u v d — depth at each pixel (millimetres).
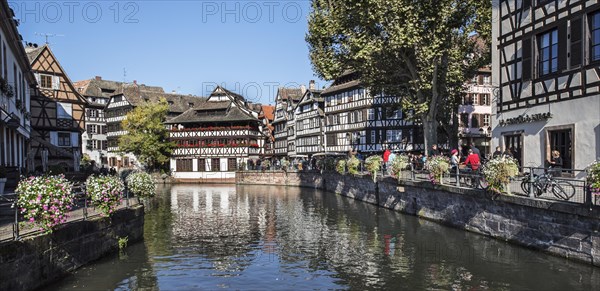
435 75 24859
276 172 54406
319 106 60812
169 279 11930
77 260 11977
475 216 16891
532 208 13492
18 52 23938
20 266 9398
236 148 62312
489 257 13320
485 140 48250
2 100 19328
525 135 18594
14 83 23609
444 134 43688
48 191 10375
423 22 23266
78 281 11164
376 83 28312
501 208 15141
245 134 62250
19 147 25828
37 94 39750
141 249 15266
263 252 15172
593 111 14906
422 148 47594
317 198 34344
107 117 74438
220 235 18391
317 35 26266
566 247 12148
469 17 24422
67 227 11438
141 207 16625
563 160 16562
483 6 23609
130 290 10898
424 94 27844
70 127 42031
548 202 12477
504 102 20062
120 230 14773
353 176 32844
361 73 28859
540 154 17672
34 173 21312
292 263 13711
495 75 20797
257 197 36469
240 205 30188
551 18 16781
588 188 11141
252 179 56844
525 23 18422
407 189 23344
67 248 11453
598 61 14719
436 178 19500
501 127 20391
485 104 48469
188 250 15453
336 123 56531
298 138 66500
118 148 69000
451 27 24219
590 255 11312
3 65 20078
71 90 43125
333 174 39469
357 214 24062
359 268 13000
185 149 64125
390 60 26000
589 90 15070
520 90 18859
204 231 19391
